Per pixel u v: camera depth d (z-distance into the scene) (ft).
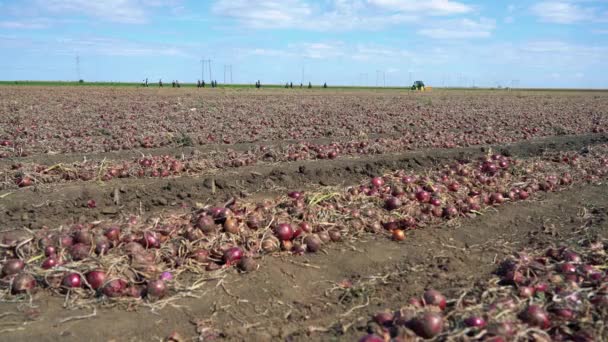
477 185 33.81
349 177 38.70
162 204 30.96
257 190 34.42
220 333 15.98
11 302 17.88
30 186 31.65
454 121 78.74
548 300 16.92
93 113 82.69
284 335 16.03
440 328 14.17
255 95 164.55
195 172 36.70
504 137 58.44
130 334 15.97
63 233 21.31
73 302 17.87
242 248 22.00
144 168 35.78
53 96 133.39
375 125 69.15
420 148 49.98
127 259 19.84
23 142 49.03
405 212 27.58
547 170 39.32
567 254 21.08
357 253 23.32
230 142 53.11
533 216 29.19
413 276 20.57
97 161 38.37
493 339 13.73
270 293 19.07
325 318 17.13
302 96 163.53
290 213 25.54
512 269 19.33
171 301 18.13
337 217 26.16
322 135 59.82
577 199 32.58
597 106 127.65
